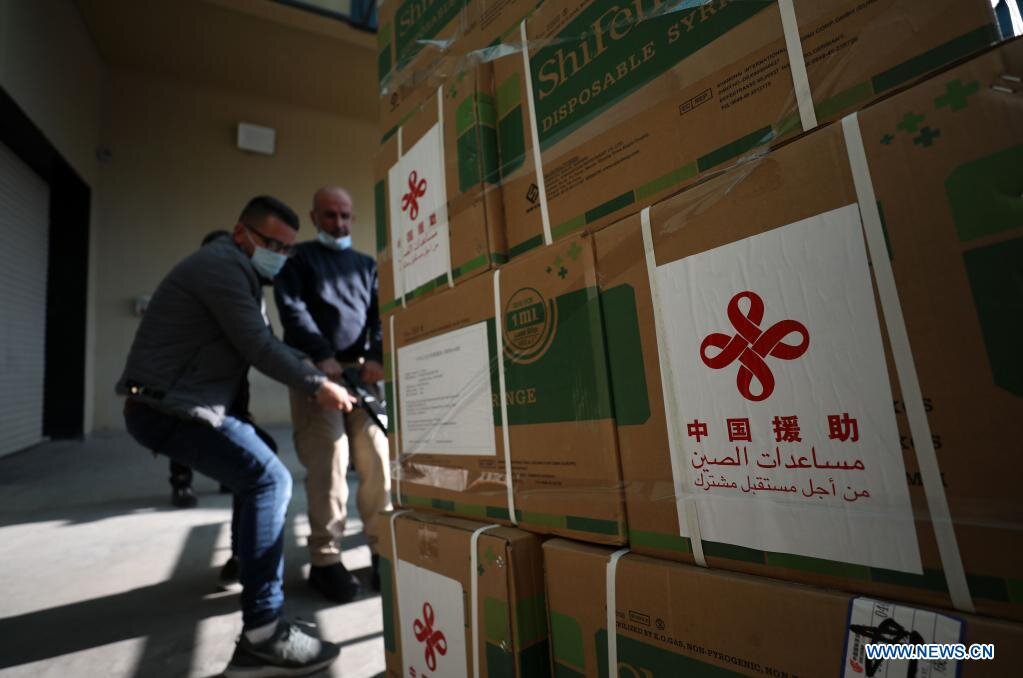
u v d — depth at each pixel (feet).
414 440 2.73
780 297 1.32
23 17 10.12
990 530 0.99
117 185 14.76
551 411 1.91
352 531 6.90
